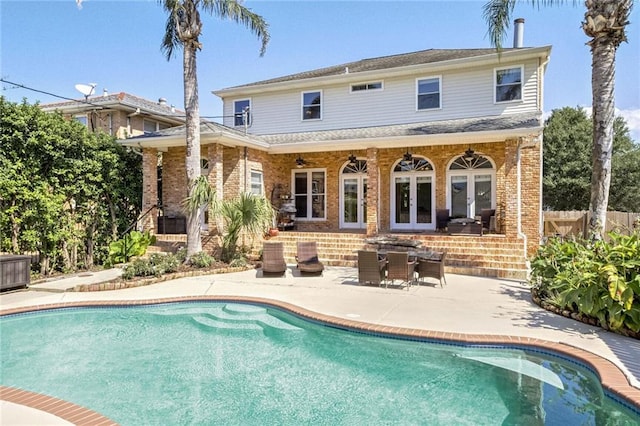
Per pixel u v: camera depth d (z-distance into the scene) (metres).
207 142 14.88
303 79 18.91
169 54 14.70
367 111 18.39
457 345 6.27
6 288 9.87
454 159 16.47
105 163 14.36
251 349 6.63
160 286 10.58
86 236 13.80
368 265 10.30
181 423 4.36
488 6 11.73
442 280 11.10
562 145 32.62
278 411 4.63
